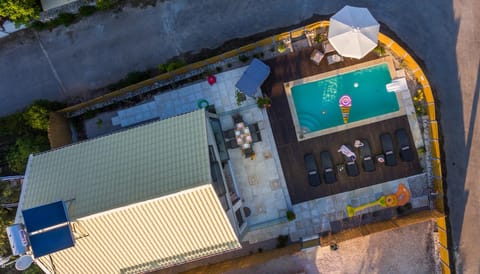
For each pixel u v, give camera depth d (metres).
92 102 27.83
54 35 29.17
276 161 27.55
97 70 28.94
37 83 29.44
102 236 21.81
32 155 23.34
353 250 27.41
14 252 20.58
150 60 28.55
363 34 24.03
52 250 19.98
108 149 22.36
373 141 26.98
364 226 27.00
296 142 27.39
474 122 26.70
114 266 23.12
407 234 27.11
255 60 26.28
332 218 27.38
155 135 22.06
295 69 27.38
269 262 27.98
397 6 27.08
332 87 27.22
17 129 27.61
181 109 28.20
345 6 25.33
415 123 26.78
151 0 28.41
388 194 27.05
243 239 28.02
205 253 22.84
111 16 28.72
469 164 26.77
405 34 27.09
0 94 29.66
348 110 26.80
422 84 26.16
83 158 22.48
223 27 27.97
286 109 27.42
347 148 26.69
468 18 26.58
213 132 24.62
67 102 29.17
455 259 27.05
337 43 24.70
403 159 26.44
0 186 25.67
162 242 22.30
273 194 27.64
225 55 26.75
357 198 27.19
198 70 27.95
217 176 22.58
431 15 26.88
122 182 21.12
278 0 27.55
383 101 27.03
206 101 27.83
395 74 26.83
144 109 28.44
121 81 28.30
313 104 27.36
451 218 27.05
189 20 28.20
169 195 20.02
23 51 29.45
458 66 26.73
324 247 27.48
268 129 27.55
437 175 26.16
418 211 27.03
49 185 22.16
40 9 28.30
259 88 27.55
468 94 26.69
